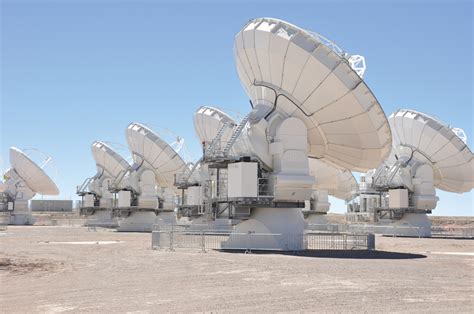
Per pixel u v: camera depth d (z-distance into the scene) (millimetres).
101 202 77562
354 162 35469
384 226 60188
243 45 33875
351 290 18500
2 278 23766
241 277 21609
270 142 34656
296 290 18547
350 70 30500
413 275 22359
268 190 34625
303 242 35219
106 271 24938
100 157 77562
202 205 40594
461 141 52719
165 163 64625
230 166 34781
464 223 110188
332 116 32719
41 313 15914
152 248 36344
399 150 56531
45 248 38125
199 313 15281
